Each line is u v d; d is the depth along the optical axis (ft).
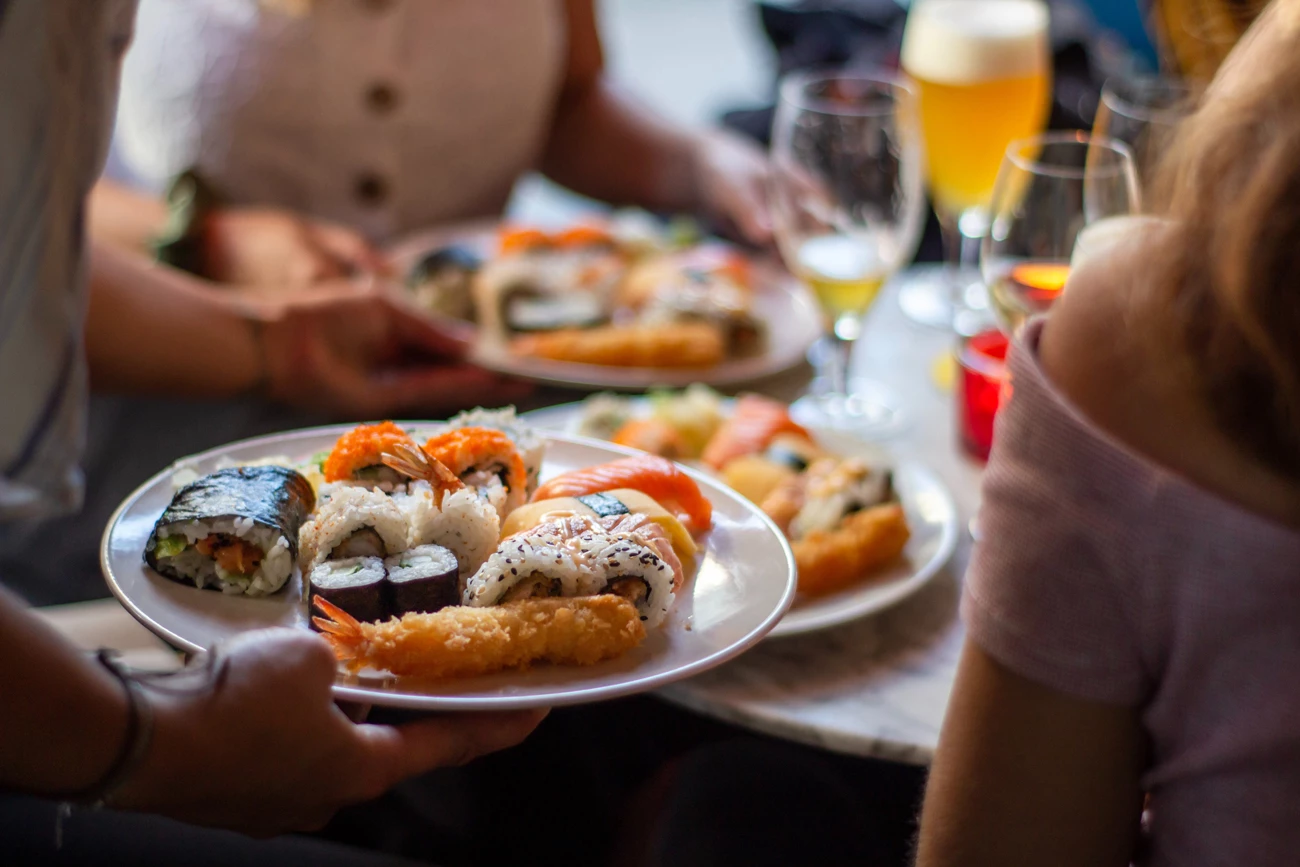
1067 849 2.21
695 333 3.37
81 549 4.21
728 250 3.83
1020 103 3.43
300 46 3.93
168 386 3.31
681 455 2.90
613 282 3.69
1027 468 2.15
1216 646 2.03
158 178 4.21
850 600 2.61
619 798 3.06
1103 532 2.09
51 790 2.10
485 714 2.29
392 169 4.12
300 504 2.30
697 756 2.89
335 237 3.76
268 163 4.05
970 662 2.21
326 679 2.15
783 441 2.90
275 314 3.36
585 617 2.17
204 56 3.98
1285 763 2.02
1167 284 1.98
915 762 2.40
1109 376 2.10
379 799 2.94
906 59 3.54
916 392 3.29
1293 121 1.85
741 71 9.74
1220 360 1.93
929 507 2.83
